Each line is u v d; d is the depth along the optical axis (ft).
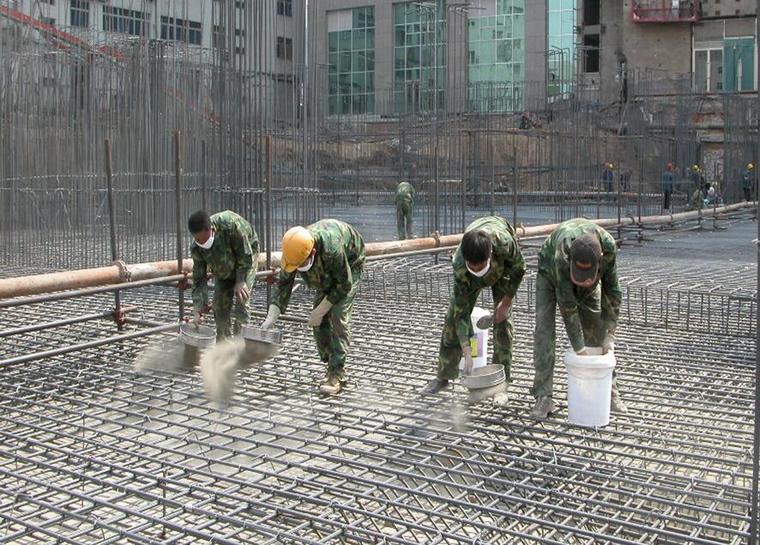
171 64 49.34
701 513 15.94
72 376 25.09
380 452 19.07
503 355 22.29
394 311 35.09
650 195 88.43
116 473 17.53
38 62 48.80
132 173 47.98
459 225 64.54
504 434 19.36
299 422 21.11
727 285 39.86
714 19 127.24
